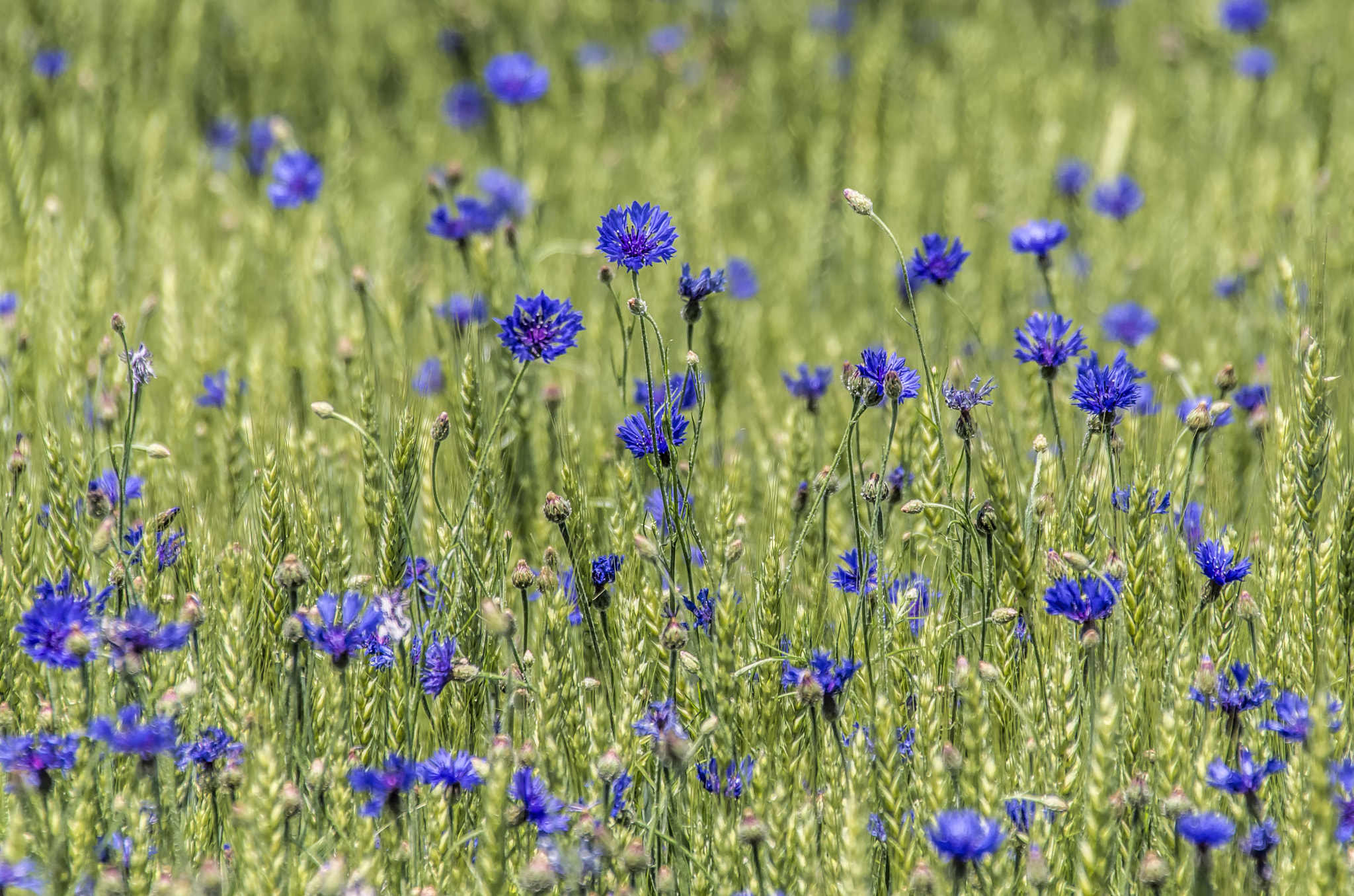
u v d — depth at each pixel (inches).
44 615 204.2
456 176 455.2
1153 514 245.0
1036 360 275.3
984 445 253.0
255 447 287.9
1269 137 669.3
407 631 222.7
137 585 237.8
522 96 571.8
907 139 692.1
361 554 286.2
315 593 247.9
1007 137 637.3
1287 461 261.4
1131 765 223.9
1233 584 245.6
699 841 214.4
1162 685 239.0
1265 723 216.8
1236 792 206.7
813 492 285.7
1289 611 243.0
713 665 234.5
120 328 242.4
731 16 860.0
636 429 249.8
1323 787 184.7
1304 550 250.8
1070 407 358.0
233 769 202.7
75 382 342.6
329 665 230.4
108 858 201.9
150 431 340.2
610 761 196.1
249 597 245.4
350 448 331.9
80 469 267.9
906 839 204.5
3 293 422.6
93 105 600.7
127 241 502.0
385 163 649.0
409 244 562.9
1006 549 247.1
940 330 443.8
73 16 717.3
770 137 700.7
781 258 557.9
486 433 311.1
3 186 508.1
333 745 207.3
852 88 781.9
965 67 768.9
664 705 222.1
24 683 237.3
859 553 242.5
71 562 254.7
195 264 483.2
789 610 259.6
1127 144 642.8
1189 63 792.9
